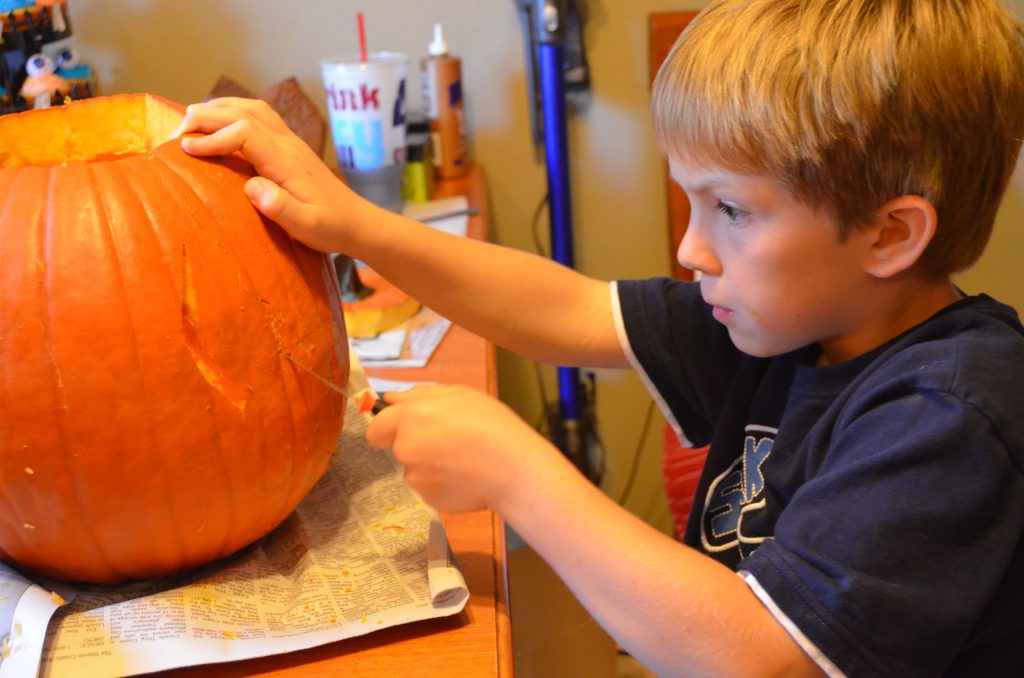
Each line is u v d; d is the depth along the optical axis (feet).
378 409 2.28
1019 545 1.93
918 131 1.97
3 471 1.90
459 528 2.40
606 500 1.99
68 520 1.95
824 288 2.12
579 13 5.13
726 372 2.86
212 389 1.96
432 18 5.12
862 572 1.77
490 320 2.84
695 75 2.08
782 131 1.95
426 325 3.65
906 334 2.18
